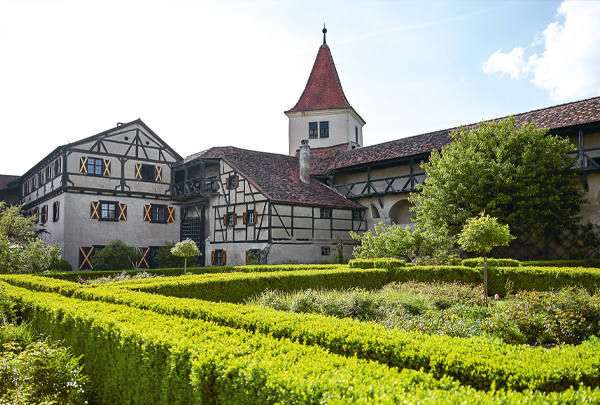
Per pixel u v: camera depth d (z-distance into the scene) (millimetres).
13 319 7152
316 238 21875
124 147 24703
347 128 30562
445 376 2736
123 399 4203
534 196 15227
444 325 6297
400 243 15188
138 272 16828
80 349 5039
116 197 24172
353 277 12930
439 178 16766
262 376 2771
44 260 14953
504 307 7578
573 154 17250
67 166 22469
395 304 8383
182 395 3387
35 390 3971
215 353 3334
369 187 23484
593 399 2344
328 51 33812
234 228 22312
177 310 5664
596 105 16703
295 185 23562
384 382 2578
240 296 10734
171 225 26391
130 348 4094
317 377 2611
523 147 16031
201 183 23672
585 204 16500
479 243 8922
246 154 25203
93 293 7293
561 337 6375
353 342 3967
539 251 17344
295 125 31703
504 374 3033
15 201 33906
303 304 8469
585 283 10062
